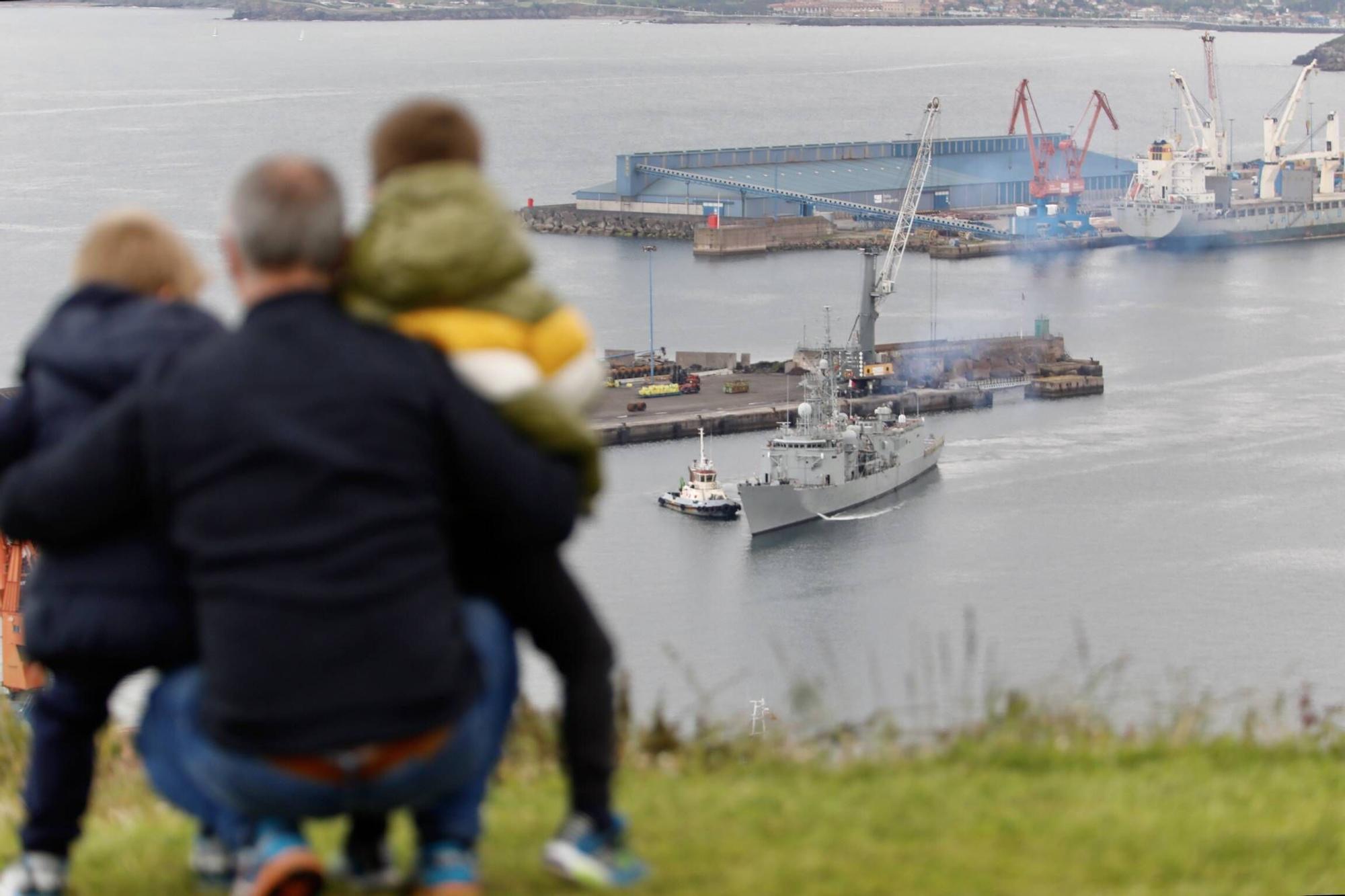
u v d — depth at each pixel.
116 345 13.39
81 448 12.42
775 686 131.25
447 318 12.46
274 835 12.66
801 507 199.88
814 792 17.14
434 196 12.55
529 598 13.32
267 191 12.12
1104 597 174.12
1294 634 160.00
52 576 13.16
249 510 11.69
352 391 11.88
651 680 149.88
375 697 11.68
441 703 11.92
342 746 11.63
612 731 13.75
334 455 11.69
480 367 12.39
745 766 19.45
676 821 15.89
